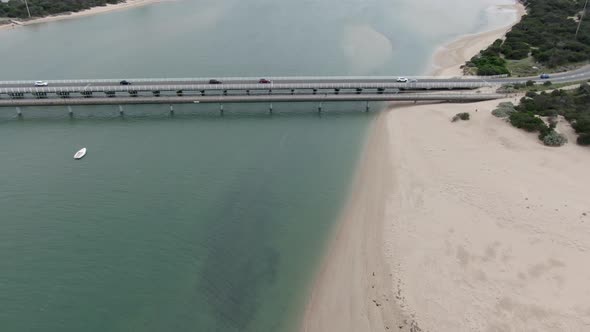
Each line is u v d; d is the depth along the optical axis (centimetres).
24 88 9062
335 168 6894
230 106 9469
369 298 4378
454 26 16150
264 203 6025
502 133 7475
